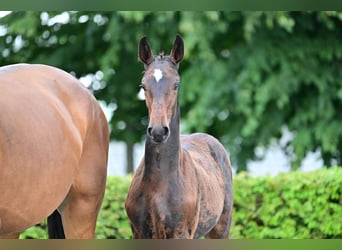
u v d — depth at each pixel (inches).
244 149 698.2
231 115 706.2
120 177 411.2
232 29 684.1
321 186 398.9
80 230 276.2
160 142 253.3
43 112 245.1
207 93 647.1
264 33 669.3
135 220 276.7
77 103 271.1
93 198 277.6
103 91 722.2
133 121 737.0
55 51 693.3
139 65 706.8
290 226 401.4
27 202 232.8
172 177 271.9
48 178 239.6
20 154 225.9
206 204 290.8
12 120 227.1
